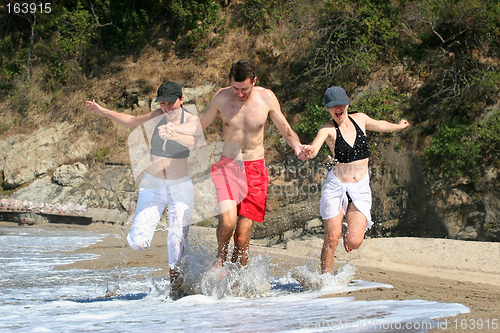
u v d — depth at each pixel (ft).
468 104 43.50
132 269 21.95
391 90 46.78
